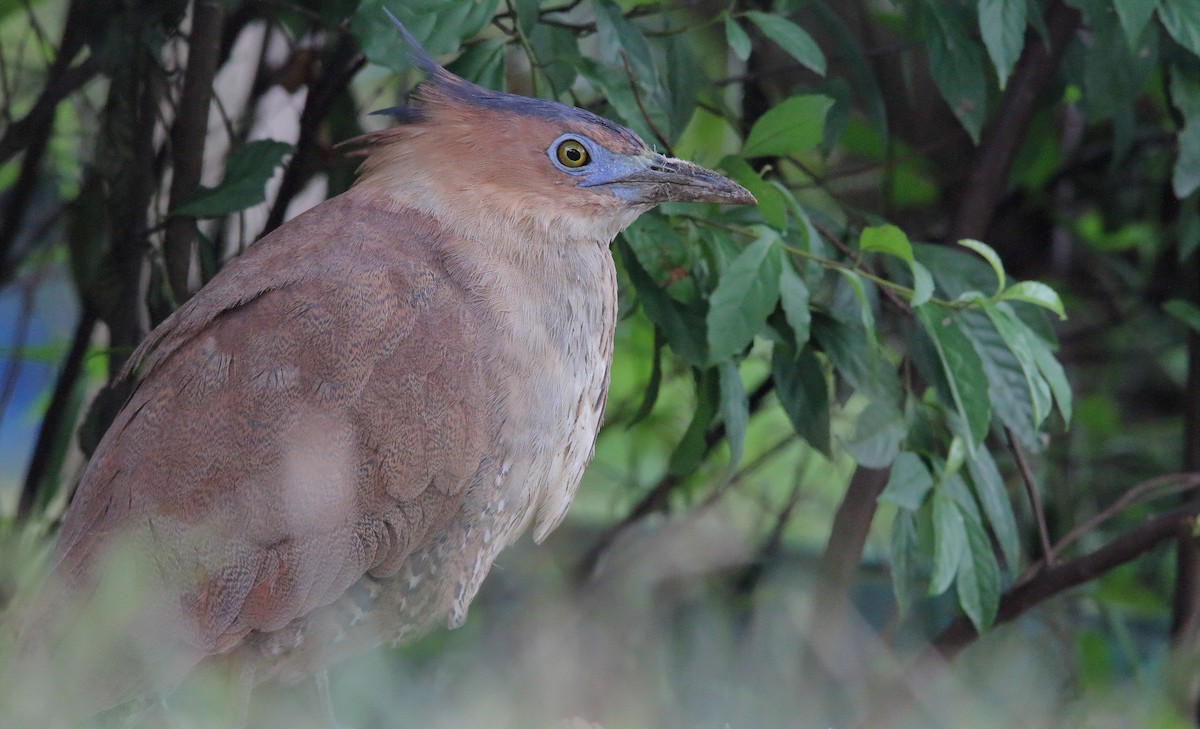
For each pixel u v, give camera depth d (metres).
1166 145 12.02
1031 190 12.21
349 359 7.34
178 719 7.44
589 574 10.95
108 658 6.97
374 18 7.89
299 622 7.39
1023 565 11.56
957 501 8.70
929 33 8.87
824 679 9.44
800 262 8.62
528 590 10.74
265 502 7.16
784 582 10.58
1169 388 13.22
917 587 11.63
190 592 7.11
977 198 10.16
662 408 12.20
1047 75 10.07
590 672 8.84
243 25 10.31
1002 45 8.20
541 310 7.91
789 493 12.42
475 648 9.69
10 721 6.76
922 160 11.88
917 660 9.52
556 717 7.89
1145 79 9.02
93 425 9.48
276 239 7.87
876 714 9.32
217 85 10.78
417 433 7.35
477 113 8.12
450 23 7.82
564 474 8.08
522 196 8.05
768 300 7.86
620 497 12.60
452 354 7.48
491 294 7.72
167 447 7.25
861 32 11.66
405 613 7.65
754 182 8.27
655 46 10.42
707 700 8.84
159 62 9.61
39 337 12.83
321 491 7.17
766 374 11.73
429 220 7.95
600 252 8.32
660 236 8.51
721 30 10.99
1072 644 10.59
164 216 9.38
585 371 8.13
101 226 10.40
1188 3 8.38
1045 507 11.66
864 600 11.91
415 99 8.29
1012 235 12.37
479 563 7.75
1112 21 8.91
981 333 8.87
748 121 10.83
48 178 11.77
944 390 8.91
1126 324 12.62
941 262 8.93
